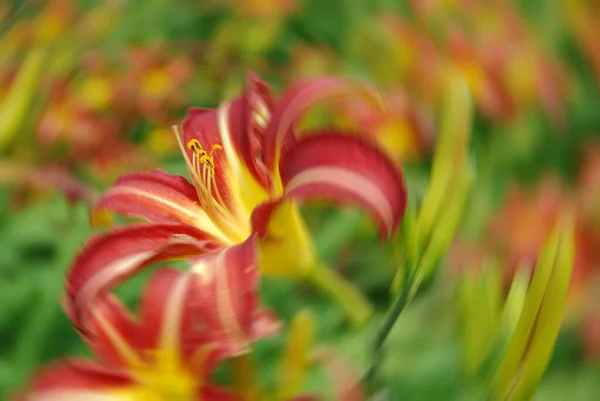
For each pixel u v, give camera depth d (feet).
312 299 3.25
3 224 3.43
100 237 2.49
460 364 2.74
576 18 3.78
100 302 2.48
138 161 3.48
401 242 2.46
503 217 3.10
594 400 2.96
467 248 3.05
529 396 2.40
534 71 3.49
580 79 3.79
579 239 3.01
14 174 3.23
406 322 2.98
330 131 2.43
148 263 2.48
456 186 2.47
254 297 2.36
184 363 2.45
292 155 2.45
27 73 3.21
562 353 3.01
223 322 2.35
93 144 3.47
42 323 3.18
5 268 3.35
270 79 3.91
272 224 2.49
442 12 3.68
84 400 2.49
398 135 3.39
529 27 3.73
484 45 3.50
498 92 3.46
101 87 3.58
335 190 2.39
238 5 4.02
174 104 3.67
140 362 2.47
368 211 2.36
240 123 2.61
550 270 2.38
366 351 2.85
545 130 3.51
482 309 2.56
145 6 4.28
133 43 4.16
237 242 2.60
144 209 2.59
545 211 3.06
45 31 3.65
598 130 3.59
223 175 2.62
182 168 2.74
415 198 2.50
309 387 2.92
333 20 4.25
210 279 2.40
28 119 3.46
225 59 3.92
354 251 3.42
